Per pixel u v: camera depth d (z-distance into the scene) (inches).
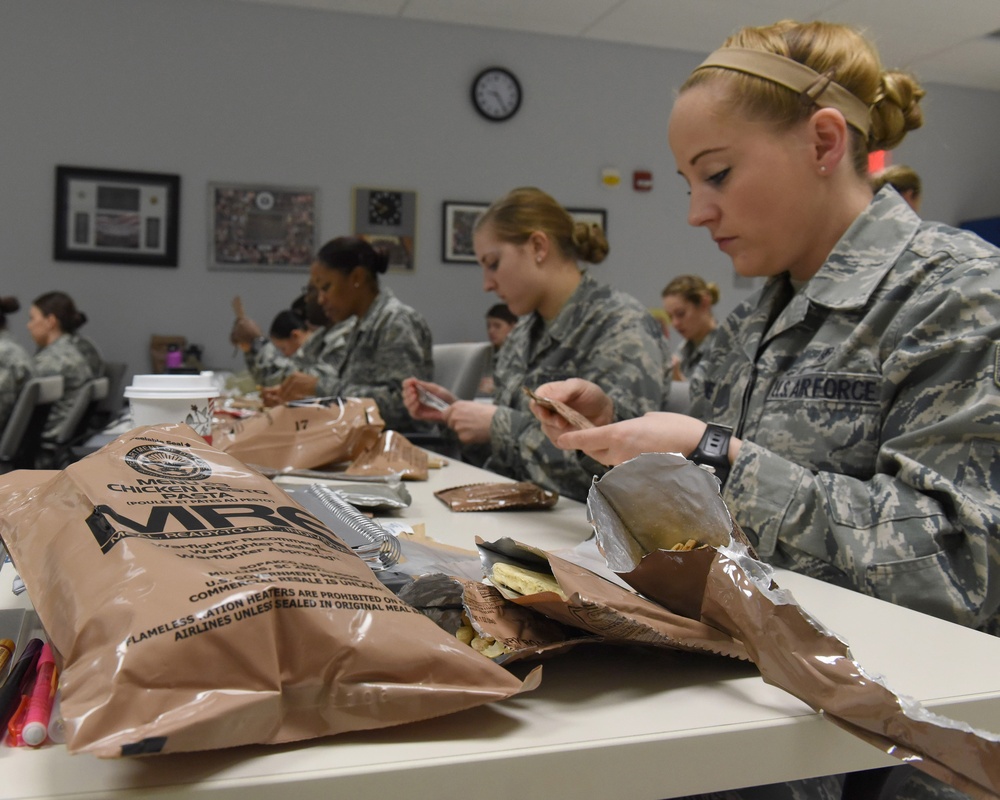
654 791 15.6
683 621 18.5
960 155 213.0
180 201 181.8
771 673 16.7
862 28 40.9
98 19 176.4
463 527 36.0
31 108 174.2
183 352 177.5
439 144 193.3
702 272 207.8
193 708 12.9
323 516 28.0
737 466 30.9
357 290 106.0
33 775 13.5
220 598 13.9
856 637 22.3
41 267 176.4
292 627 14.4
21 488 19.8
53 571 15.6
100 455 19.1
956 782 14.6
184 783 13.3
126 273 179.9
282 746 14.6
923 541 27.8
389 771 14.0
